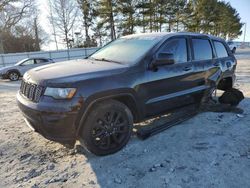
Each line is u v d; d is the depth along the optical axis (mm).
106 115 3586
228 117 4965
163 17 39500
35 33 46781
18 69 16031
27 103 3457
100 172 3246
